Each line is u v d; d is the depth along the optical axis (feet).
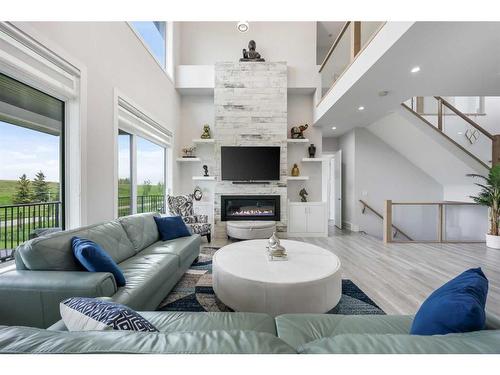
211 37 19.38
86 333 1.94
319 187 19.11
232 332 2.04
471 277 3.43
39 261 5.23
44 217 7.33
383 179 20.21
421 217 20.35
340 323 3.99
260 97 17.49
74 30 7.73
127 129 11.75
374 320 4.08
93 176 8.70
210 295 7.98
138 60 12.12
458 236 18.93
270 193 17.48
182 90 18.34
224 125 17.49
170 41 17.17
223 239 16.48
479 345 1.85
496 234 14.19
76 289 4.60
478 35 7.54
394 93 12.41
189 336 1.95
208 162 19.15
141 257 7.86
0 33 5.47
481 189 16.35
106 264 5.39
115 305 2.86
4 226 6.30
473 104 18.43
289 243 9.59
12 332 1.90
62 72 7.27
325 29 21.21
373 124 19.06
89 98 8.50
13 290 4.65
